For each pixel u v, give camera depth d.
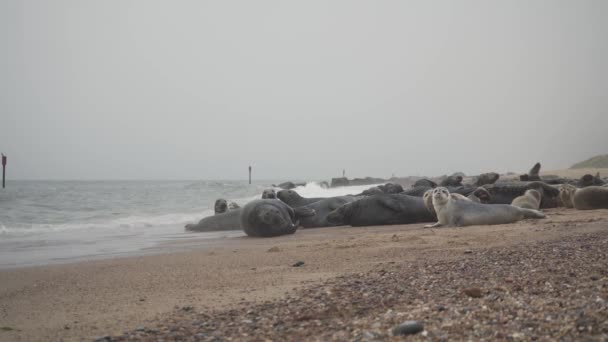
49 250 10.72
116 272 7.26
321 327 3.85
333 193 36.91
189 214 22.75
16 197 29.42
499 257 6.30
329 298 4.74
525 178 21.41
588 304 3.64
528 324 3.34
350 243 9.23
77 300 5.48
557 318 3.39
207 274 6.73
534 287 4.48
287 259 7.80
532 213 12.05
